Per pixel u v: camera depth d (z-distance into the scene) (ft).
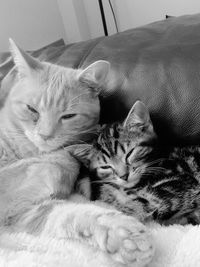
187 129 0.89
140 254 0.61
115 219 0.68
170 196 0.85
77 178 1.00
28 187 0.87
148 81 0.89
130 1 2.11
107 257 0.65
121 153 1.01
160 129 0.93
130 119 0.97
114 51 1.01
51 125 0.94
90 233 0.68
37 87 0.97
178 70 0.87
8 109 1.05
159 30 1.04
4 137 1.02
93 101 1.00
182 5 2.01
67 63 1.09
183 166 0.92
